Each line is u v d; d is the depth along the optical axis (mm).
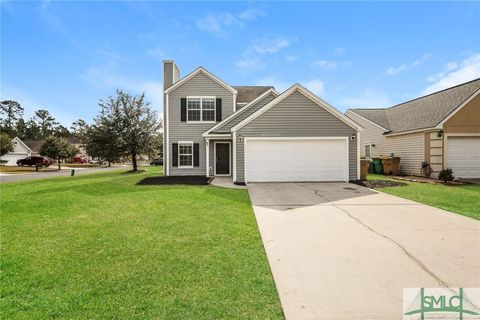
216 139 17234
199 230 5441
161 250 4367
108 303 2859
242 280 3385
